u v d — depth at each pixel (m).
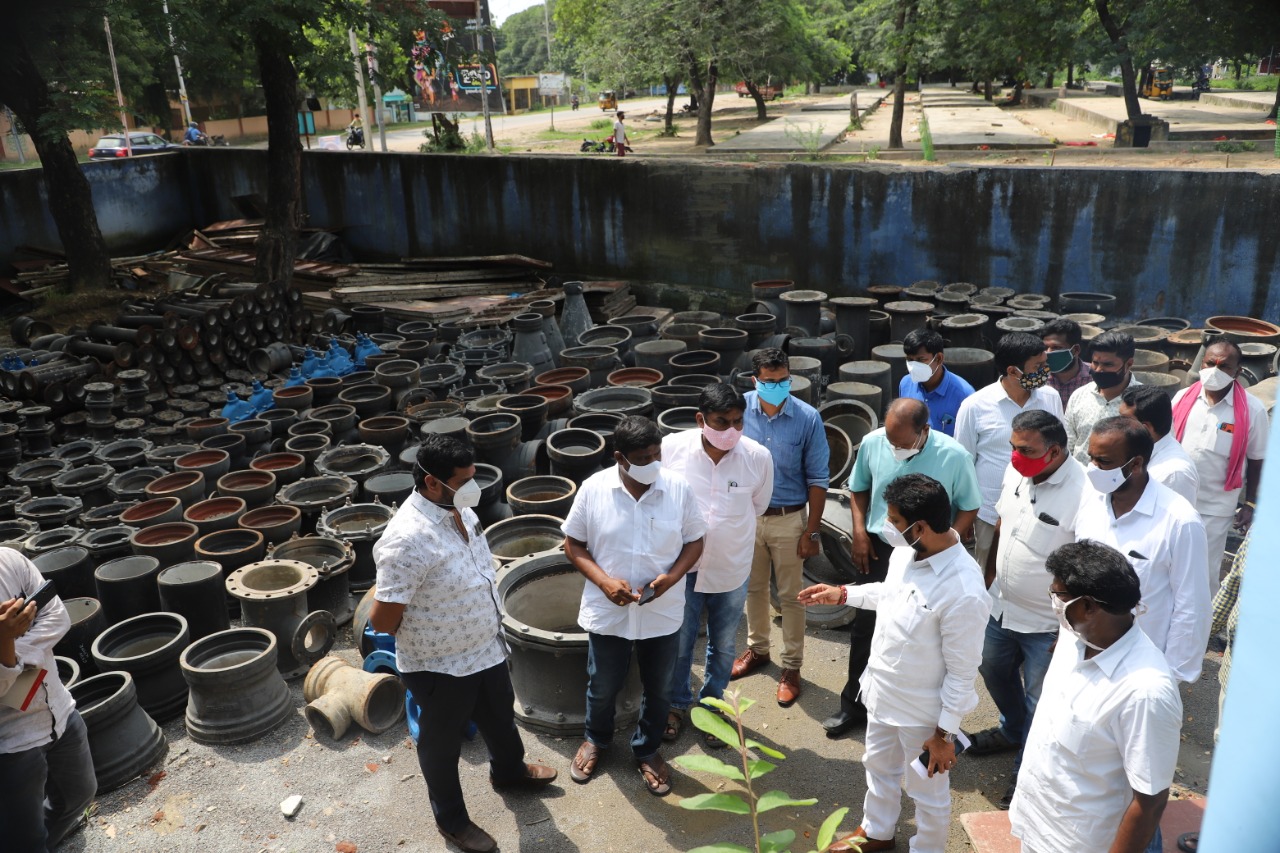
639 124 33.81
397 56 13.84
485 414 7.22
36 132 13.15
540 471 7.29
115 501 6.90
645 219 13.01
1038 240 10.05
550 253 14.12
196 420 8.27
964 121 26.09
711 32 19.84
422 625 3.45
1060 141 18.19
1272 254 8.75
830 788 4.12
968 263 10.58
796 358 8.02
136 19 10.94
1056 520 3.59
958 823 3.85
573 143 27.08
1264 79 26.59
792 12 22.00
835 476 5.91
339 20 13.14
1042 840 2.75
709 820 3.95
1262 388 6.08
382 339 10.68
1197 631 3.27
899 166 10.83
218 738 4.52
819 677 5.00
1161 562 3.31
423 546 3.37
